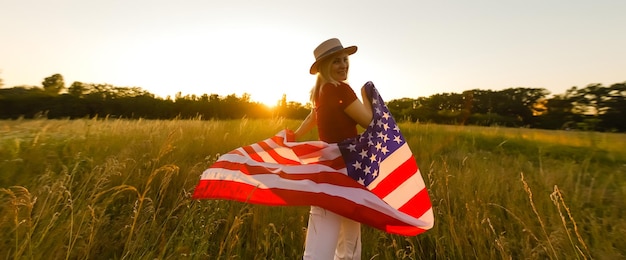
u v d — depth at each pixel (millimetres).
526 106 58562
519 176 4332
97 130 6156
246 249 2625
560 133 8500
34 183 2908
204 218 2680
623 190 3598
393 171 2369
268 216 3025
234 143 6402
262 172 2328
